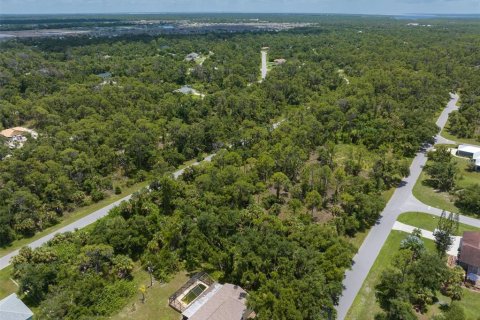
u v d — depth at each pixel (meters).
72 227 67.50
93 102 118.50
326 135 102.69
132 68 174.62
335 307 49.81
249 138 96.00
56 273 52.25
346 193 70.31
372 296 51.84
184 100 125.19
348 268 55.66
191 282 53.16
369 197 69.19
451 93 158.12
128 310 49.56
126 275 55.56
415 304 50.22
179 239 60.88
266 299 45.38
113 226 60.34
